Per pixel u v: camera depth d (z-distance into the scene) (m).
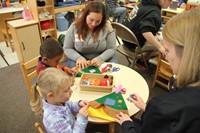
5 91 2.38
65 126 0.99
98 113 1.10
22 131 1.81
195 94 0.55
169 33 0.61
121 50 2.52
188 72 0.57
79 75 1.51
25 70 1.48
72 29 1.94
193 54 0.55
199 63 0.55
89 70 1.59
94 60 1.72
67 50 1.98
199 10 0.59
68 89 1.01
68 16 3.75
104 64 1.71
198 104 0.52
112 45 2.03
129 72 1.56
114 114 1.09
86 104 1.14
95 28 1.89
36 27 2.91
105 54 1.94
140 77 1.49
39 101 1.15
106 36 1.98
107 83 1.32
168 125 0.53
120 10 4.34
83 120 1.04
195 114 0.51
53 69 1.04
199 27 0.55
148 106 0.62
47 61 1.46
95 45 1.94
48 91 0.96
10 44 3.38
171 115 0.53
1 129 1.83
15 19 3.07
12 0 3.73
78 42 1.92
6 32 3.24
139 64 2.84
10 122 1.91
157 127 0.56
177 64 0.63
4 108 2.10
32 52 2.98
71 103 1.16
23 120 1.93
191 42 0.55
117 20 4.55
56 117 0.98
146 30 2.12
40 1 2.86
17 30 2.69
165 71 2.23
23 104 2.16
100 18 1.77
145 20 2.14
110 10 4.19
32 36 2.90
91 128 1.67
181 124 0.51
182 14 0.61
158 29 2.26
